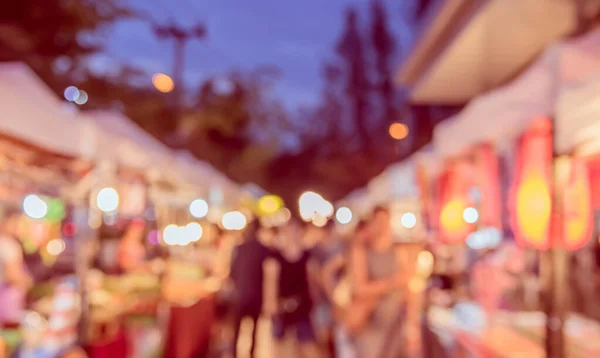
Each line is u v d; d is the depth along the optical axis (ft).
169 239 32.68
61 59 40.68
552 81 8.45
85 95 54.13
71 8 37.22
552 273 9.84
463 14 24.20
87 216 20.31
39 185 20.92
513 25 22.70
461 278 16.14
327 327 23.17
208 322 23.94
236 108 131.54
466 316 13.87
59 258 22.95
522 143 10.03
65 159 17.54
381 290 14.76
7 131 10.69
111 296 18.08
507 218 11.92
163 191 32.27
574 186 9.20
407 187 24.38
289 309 22.79
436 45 29.14
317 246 23.41
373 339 14.69
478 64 29.04
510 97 9.85
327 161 171.94
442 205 16.80
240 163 153.99
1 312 15.33
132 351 18.70
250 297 22.95
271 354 26.99
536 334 11.53
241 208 60.70
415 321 14.48
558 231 9.39
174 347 20.56
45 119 12.27
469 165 14.47
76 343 15.85
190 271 24.82
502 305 14.12
